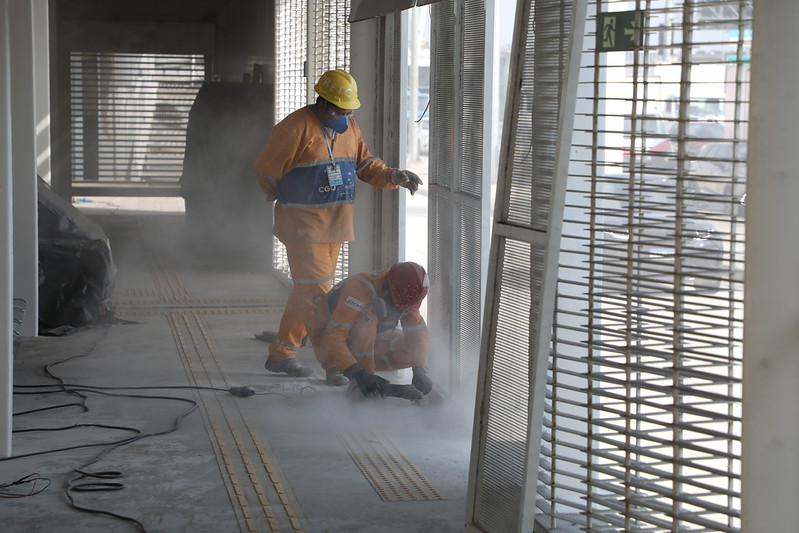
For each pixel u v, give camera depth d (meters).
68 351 7.08
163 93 16.38
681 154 3.23
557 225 3.33
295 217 6.01
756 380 2.83
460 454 4.91
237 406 5.74
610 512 3.66
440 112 5.77
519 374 3.64
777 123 2.75
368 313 5.63
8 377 4.71
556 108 3.48
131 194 16.34
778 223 2.77
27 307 7.47
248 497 4.28
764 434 2.84
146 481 4.46
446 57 5.60
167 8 16.22
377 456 4.87
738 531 3.05
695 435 5.25
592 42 3.84
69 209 8.16
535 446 3.42
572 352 4.03
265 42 12.11
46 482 4.42
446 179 5.70
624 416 3.35
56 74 15.92
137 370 6.58
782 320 2.79
